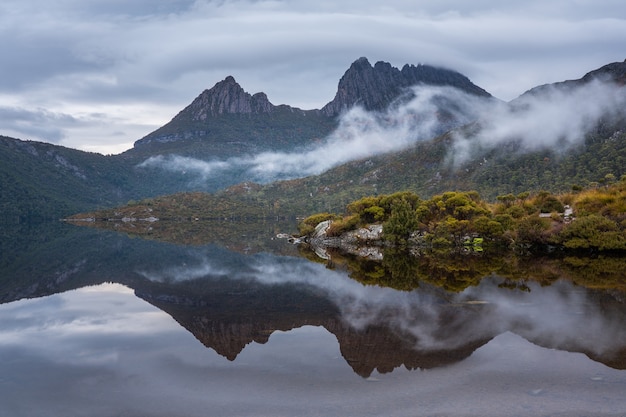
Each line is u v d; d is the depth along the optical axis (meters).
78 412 11.63
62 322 21.77
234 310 24.11
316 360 15.41
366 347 16.78
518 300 24.83
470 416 10.89
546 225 54.25
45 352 16.89
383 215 74.62
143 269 42.56
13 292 30.55
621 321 19.78
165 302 26.61
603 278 32.31
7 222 199.50
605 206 54.84
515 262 43.50
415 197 75.44
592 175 171.12
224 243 78.88
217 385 13.31
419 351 16.16
